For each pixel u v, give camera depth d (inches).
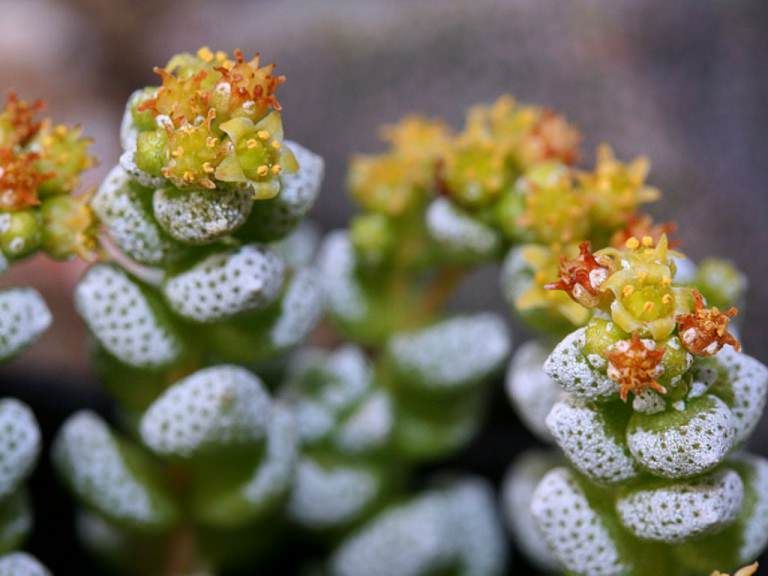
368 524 6.1
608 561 4.5
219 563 5.9
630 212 5.0
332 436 6.0
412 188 5.7
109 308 4.8
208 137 4.3
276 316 5.0
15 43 8.6
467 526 6.3
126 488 5.2
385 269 6.0
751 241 6.7
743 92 6.9
